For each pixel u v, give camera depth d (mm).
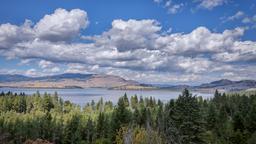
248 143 77000
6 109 198125
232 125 87688
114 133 95188
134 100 196375
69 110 199500
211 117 93062
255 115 85938
